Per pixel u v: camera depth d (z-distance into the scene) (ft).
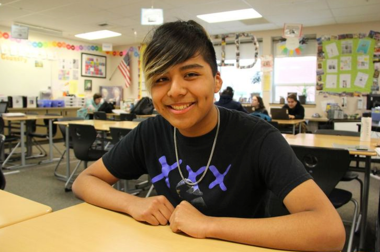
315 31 22.11
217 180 2.83
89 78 29.37
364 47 20.75
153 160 3.24
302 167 2.55
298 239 2.08
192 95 2.52
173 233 2.35
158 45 2.47
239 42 24.47
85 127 10.42
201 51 2.50
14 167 14.40
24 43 24.00
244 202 2.81
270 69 23.91
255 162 2.73
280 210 4.51
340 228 2.14
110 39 27.61
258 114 15.55
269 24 21.79
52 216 2.66
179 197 2.97
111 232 2.33
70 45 27.53
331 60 21.74
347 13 18.67
